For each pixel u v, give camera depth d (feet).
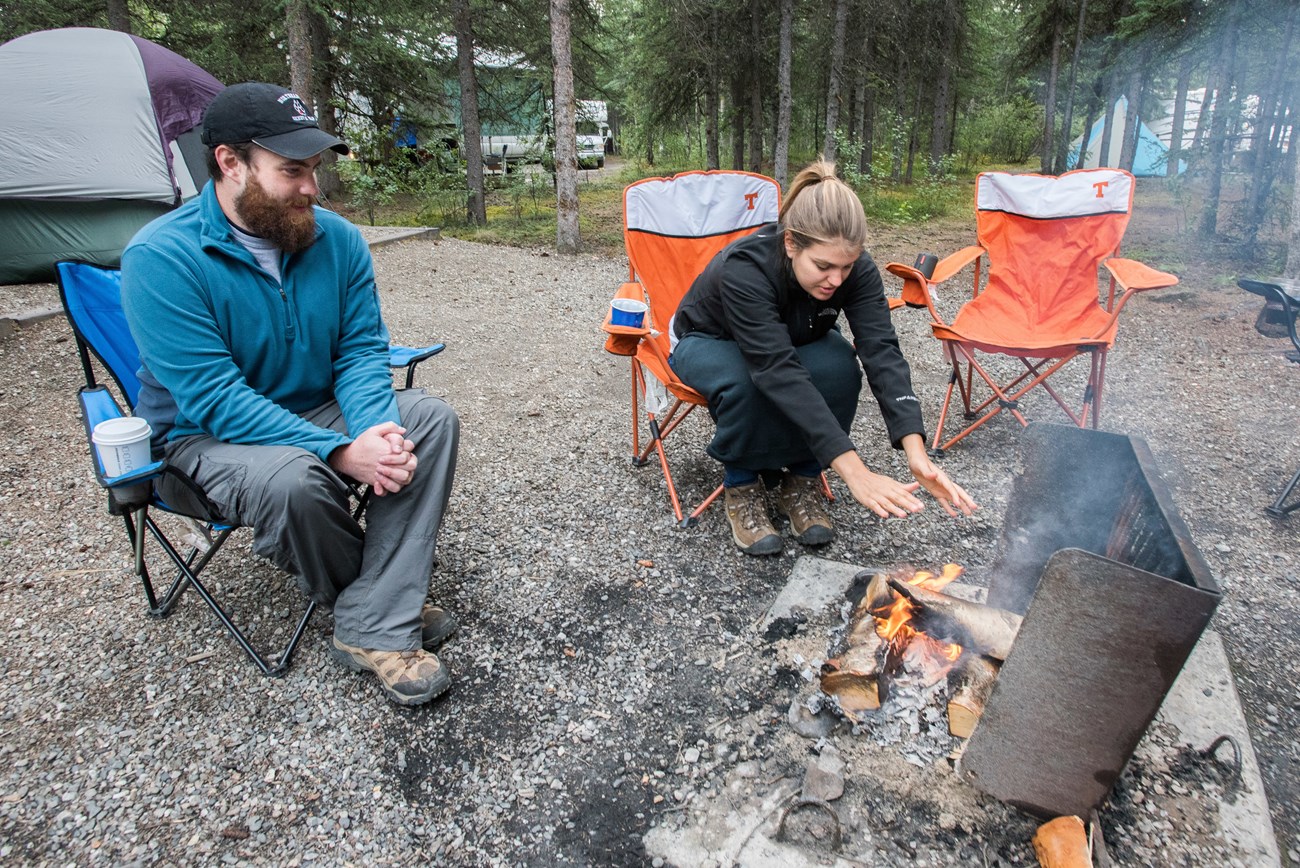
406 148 35.73
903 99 55.36
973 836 4.76
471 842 4.90
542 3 34.99
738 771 5.29
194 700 6.02
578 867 4.73
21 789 5.22
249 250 6.05
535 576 7.56
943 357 14.28
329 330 6.54
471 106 33.27
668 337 9.73
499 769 5.41
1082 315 10.73
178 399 5.76
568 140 25.66
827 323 7.44
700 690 6.05
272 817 5.06
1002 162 75.82
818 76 49.06
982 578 7.36
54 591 7.40
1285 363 13.16
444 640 6.66
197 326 5.74
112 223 19.88
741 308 6.86
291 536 5.62
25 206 18.54
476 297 19.22
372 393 6.37
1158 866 4.55
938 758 5.23
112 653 6.54
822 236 6.20
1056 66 50.39
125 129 19.45
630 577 7.52
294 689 6.13
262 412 5.85
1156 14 24.75
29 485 9.43
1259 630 6.64
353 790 5.26
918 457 6.10
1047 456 5.67
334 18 34.99
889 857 4.65
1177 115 38.63
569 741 5.63
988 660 5.44
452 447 6.27
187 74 20.77
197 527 6.63
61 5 32.42
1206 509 8.59
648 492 9.16
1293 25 21.75
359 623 6.00
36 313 15.19
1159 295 18.74
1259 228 24.82
